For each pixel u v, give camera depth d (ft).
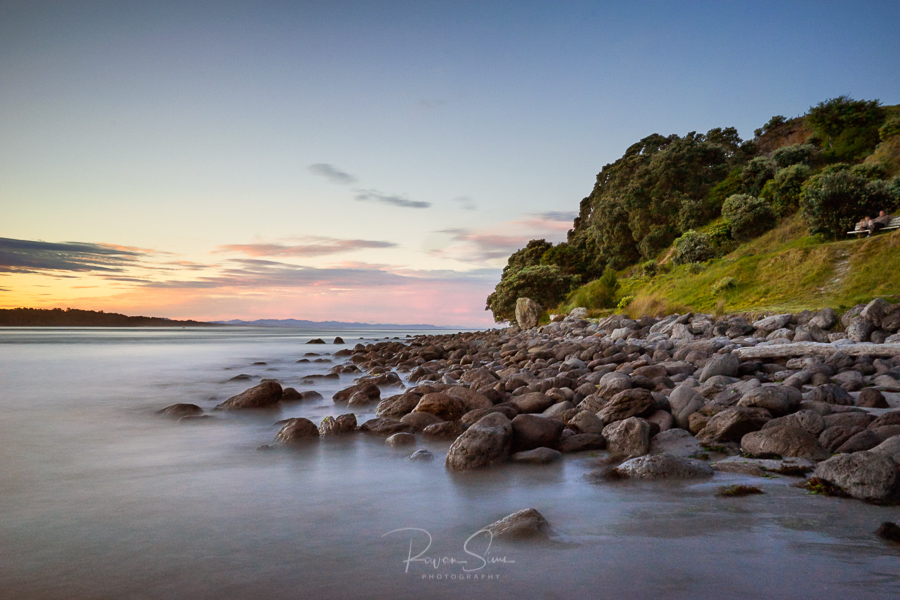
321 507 15.01
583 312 119.85
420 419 25.88
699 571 10.46
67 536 12.86
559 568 10.77
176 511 14.73
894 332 49.03
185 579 10.54
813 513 13.67
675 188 179.22
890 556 11.03
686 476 17.12
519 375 36.55
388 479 17.92
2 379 52.70
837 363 37.22
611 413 23.82
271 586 10.19
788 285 73.46
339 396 35.91
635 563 10.90
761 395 22.68
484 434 19.75
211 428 27.50
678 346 55.77
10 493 16.43
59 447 23.13
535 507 14.69
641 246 177.99
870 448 17.65
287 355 95.86
